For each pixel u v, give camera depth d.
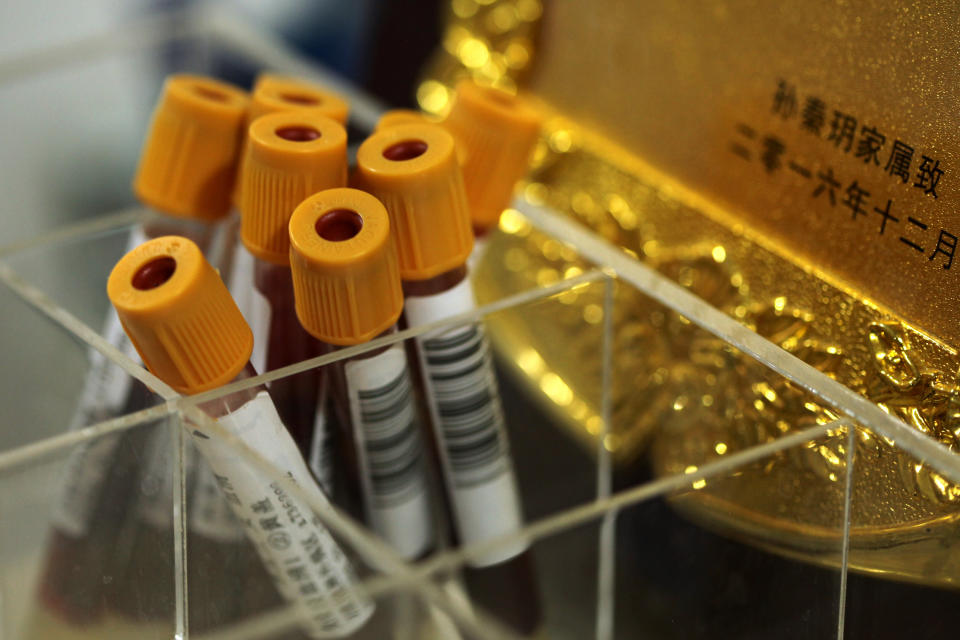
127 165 0.51
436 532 0.40
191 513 0.36
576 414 0.41
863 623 0.37
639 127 0.42
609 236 0.43
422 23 0.49
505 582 0.39
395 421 0.38
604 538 0.40
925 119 0.35
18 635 0.36
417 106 0.49
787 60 0.38
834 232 0.37
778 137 0.38
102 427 0.35
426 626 0.38
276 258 0.36
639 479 0.41
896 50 0.36
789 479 0.36
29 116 0.50
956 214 0.35
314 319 0.35
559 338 0.40
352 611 0.37
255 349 0.37
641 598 0.40
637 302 0.39
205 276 0.35
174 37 0.52
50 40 0.72
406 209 0.36
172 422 0.35
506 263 0.42
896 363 0.36
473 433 0.39
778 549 0.37
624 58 0.42
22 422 0.39
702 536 0.38
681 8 0.40
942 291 0.35
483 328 0.38
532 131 0.39
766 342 0.37
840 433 0.36
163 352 0.35
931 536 0.35
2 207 0.51
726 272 0.40
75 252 0.40
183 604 0.36
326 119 0.37
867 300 0.37
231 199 0.40
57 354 0.38
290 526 0.36
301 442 0.37
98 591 0.36
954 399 0.35
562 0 0.43
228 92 0.40
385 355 0.36
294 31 0.56
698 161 0.40
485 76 0.46
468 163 0.39
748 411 0.38
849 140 0.37
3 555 0.35
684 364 0.39
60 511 0.35
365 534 0.37
